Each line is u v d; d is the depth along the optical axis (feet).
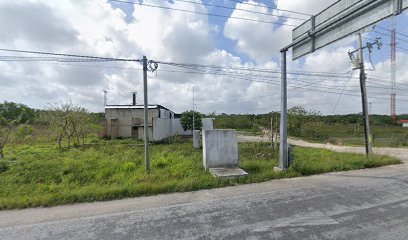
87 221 14.03
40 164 31.50
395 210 14.92
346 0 18.80
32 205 16.93
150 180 22.56
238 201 16.93
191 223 13.43
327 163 29.60
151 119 64.95
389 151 53.62
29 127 51.75
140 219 14.14
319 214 14.34
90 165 30.14
